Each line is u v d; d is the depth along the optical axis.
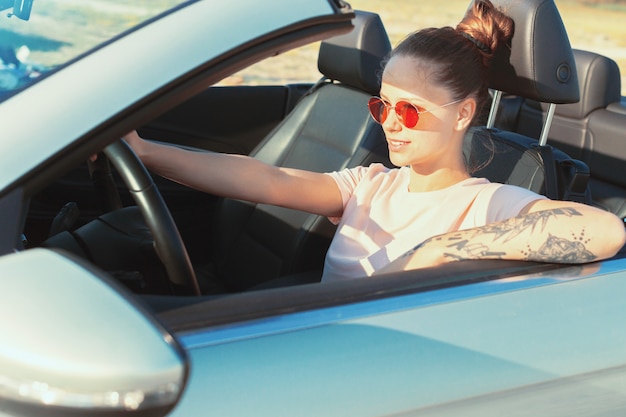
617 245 1.44
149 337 0.85
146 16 1.37
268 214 2.59
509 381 1.27
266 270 2.54
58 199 2.50
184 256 1.52
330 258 1.96
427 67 1.75
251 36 1.12
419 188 1.91
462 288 1.32
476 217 1.79
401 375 1.20
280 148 2.91
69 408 0.82
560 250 1.43
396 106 1.76
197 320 1.15
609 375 1.36
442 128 1.80
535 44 2.01
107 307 0.87
